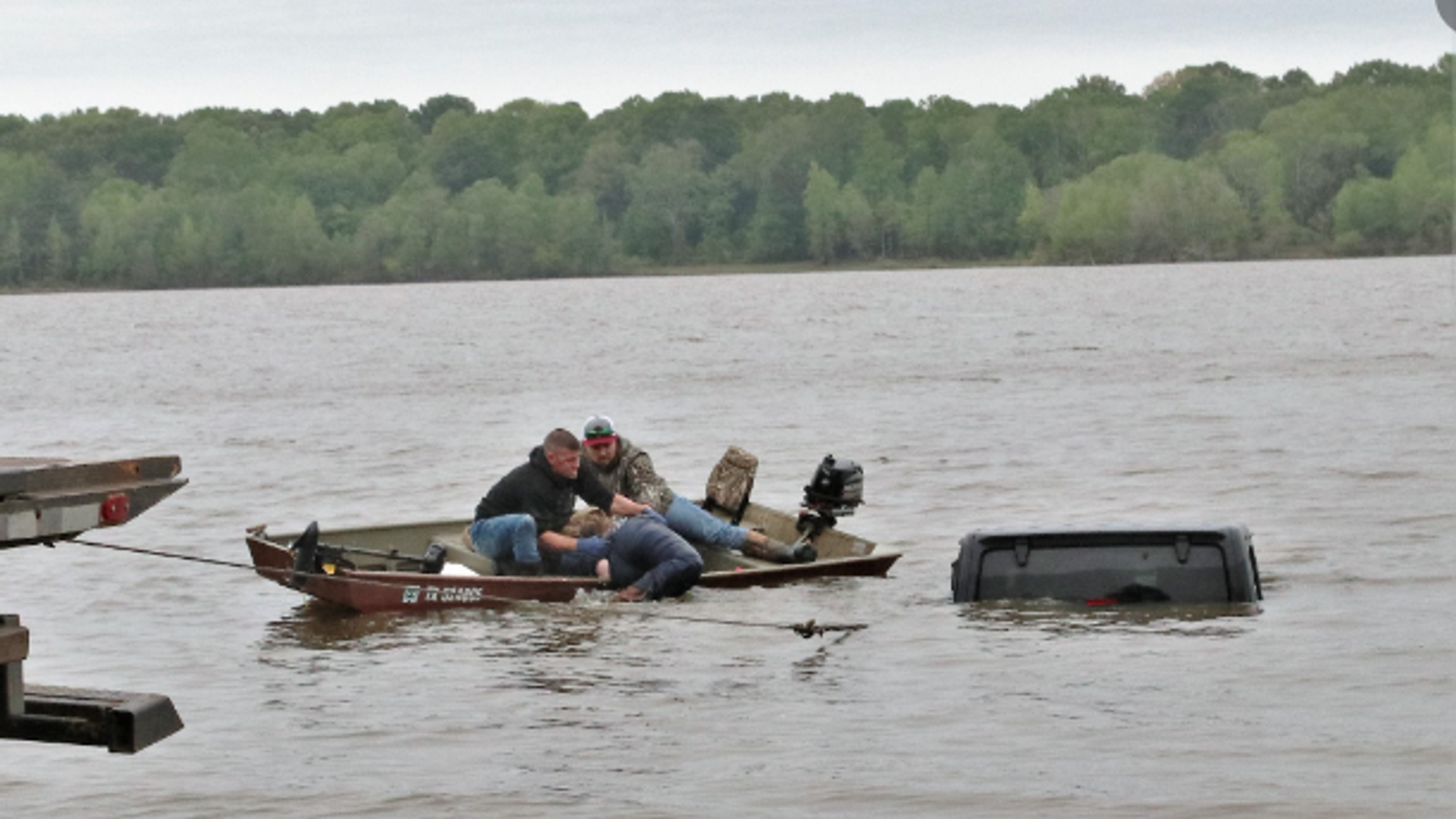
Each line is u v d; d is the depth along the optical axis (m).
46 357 82.12
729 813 11.36
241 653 16.44
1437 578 18.70
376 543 20.28
